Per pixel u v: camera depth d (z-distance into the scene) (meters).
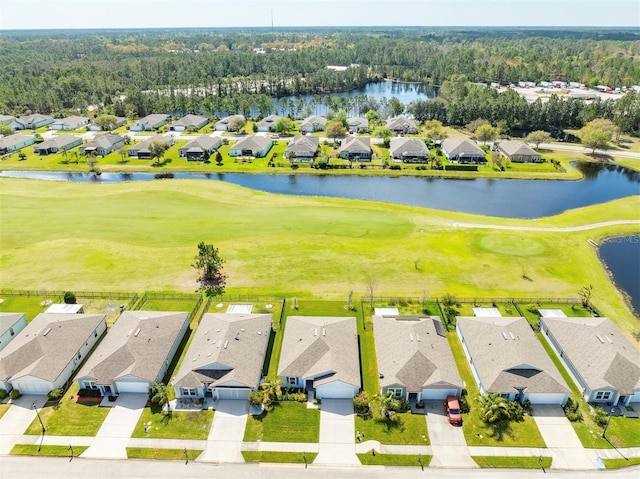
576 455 44.00
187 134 173.75
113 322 62.78
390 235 87.44
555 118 178.00
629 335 60.34
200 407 49.44
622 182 124.56
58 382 51.59
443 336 57.72
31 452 44.22
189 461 43.28
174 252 81.19
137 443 45.16
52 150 149.38
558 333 57.50
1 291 69.62
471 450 44.47
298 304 66.50
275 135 171.62
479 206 106.56
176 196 109.06
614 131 159.38
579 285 71.75
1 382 50.72
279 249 81.94
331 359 52.19
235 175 129.00
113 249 82.12
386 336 57.22
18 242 84.56
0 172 131.38
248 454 44.03
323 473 42.22
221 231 89.12
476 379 52.78
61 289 70.31
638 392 49.19
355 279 72.81
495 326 56.91
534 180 125.06
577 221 95.75
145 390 51.47
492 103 185.88
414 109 198.75
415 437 45.84
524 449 44.59
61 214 97.44
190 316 63.91
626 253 82.69
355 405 48.91
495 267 76.44
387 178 126.00
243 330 57.03
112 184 118.44
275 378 52.78
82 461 43.31
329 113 194.88
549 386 49.34
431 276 73.62
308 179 125.25
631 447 44.91
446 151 142.88
